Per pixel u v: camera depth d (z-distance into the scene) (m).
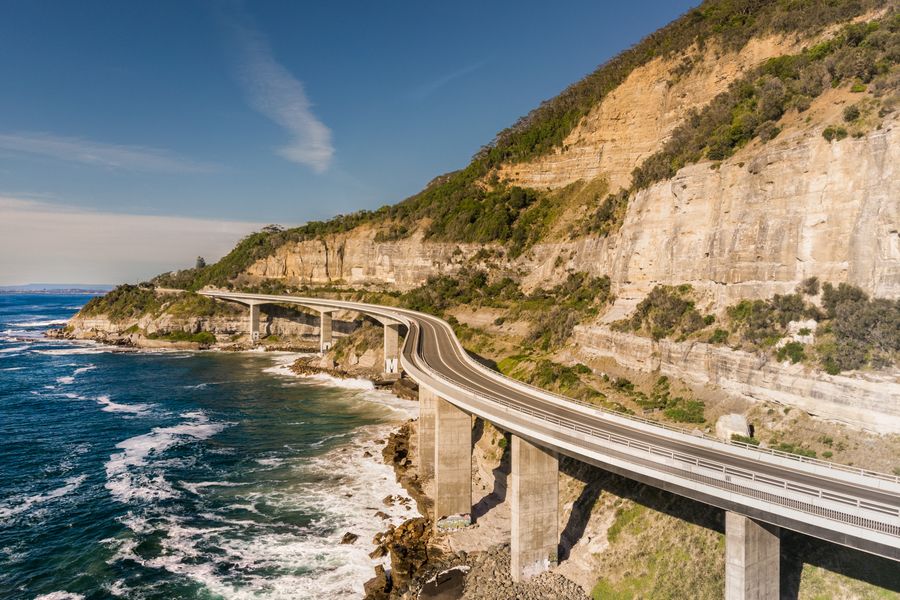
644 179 70.38
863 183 40.66
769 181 48.09
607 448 34.38
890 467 33.44
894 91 41.09
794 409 40.69
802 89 50.88
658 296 59.41
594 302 80.62
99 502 55.72
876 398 35.69
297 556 45.62
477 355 91.75
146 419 86.81
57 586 41.59
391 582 41.66
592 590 37.81
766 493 27.17
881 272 38.59
